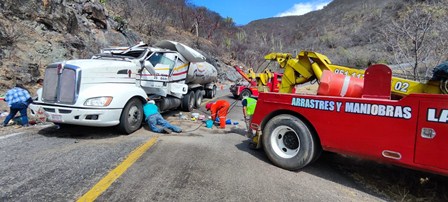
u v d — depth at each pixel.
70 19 13.08
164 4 36.62
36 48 10.62
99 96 5.37
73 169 3.71
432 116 3.01
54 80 5.41
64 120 5.29
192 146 5.21
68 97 5.28
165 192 3.22
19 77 9.37
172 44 9.05
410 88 4.00
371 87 3.63
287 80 5.52
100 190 3.15
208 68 12.66
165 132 6.32
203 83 12.80
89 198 2.96
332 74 4.22
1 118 6.79
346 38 42.06
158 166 4.01
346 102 3.73
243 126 7.98
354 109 3.65
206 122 7.65
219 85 27.89
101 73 5.77
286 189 3.59
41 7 11.66
